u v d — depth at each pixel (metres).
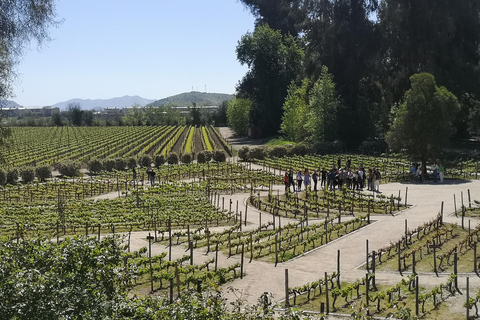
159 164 81.62
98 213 44.78
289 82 123.06
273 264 27.84
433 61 81.44
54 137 143.62
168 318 13.38
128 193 56.47
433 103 55.12
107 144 119.12
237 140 132.00
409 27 83.44
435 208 40.12
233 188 56.84
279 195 51.94
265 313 13.74
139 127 181.75
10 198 54.56
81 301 12.60
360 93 94.12
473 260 26.22
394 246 28.89
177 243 33.59
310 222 38.72
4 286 12.20
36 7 20.11
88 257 13.65
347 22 91.38
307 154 82.44
